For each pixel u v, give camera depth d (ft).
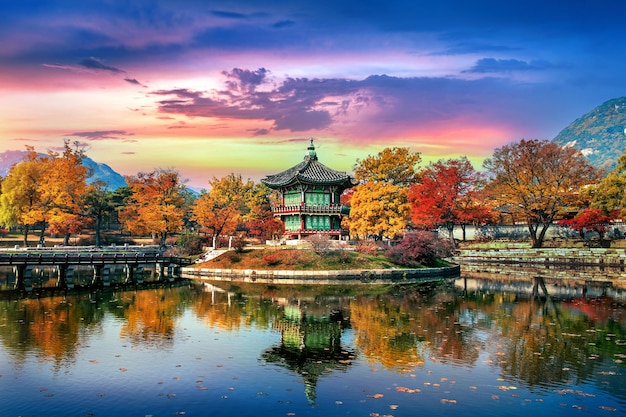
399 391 72.95
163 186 333.21
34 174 317.63
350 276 225.56
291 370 82.69
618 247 283.18
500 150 318.45
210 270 239.71
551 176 293.43
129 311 134.62
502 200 313.53
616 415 64.85
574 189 297.33
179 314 130.62
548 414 65.16
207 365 85.25
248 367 84.23
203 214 316.19
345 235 300.81
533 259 287.48
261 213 343.05
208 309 138.72
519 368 82.74
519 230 344.28
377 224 283.38
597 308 137.80
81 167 332.19
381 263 238.48
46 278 218.59
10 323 116.78
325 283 209.77
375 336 105.19
